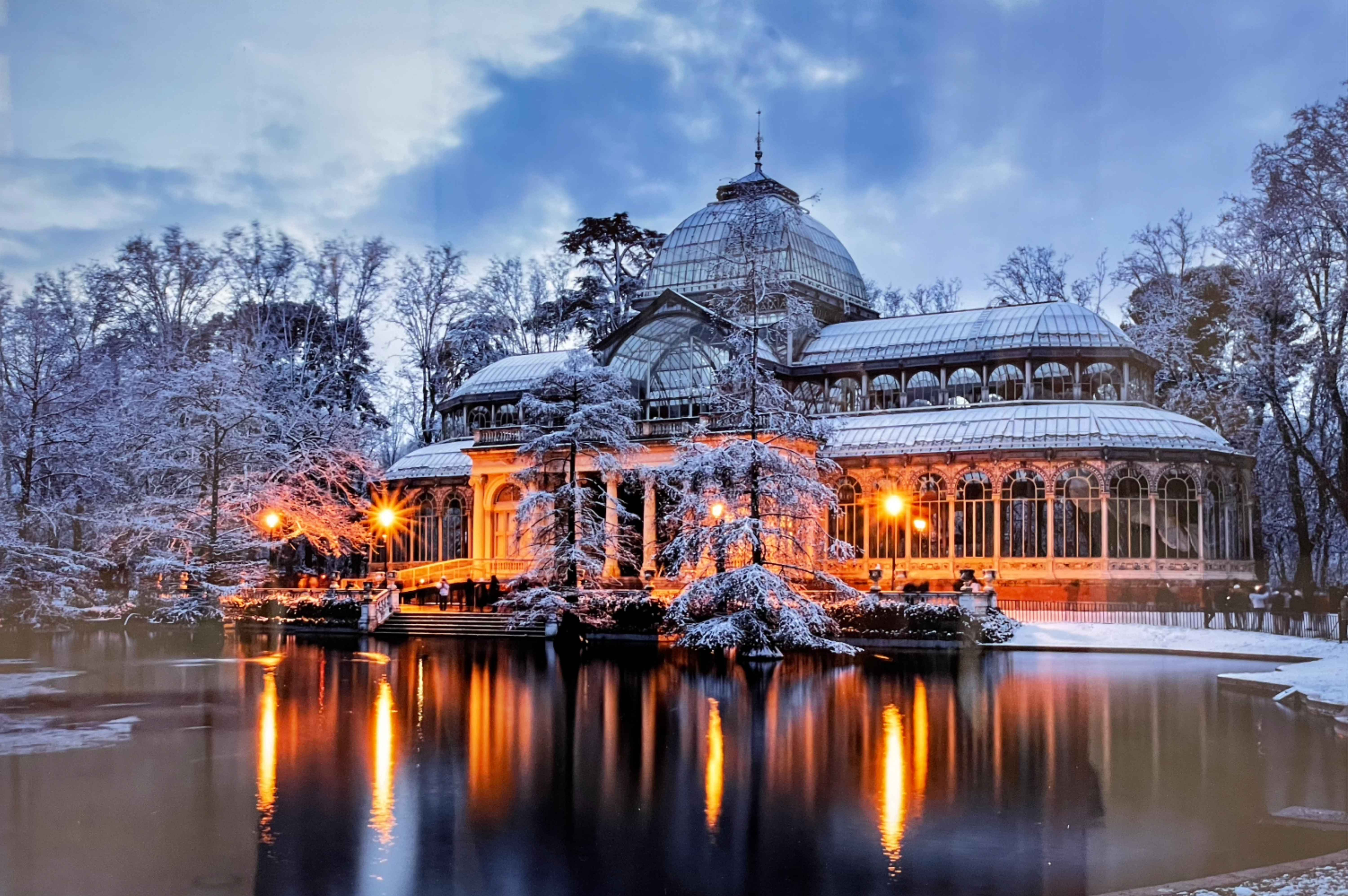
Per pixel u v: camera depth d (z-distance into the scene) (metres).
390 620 61.25
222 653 48.91
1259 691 35.50
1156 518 63.41
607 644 54.38
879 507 67.94
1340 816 21.59
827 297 81.69
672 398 72.25
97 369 45.31
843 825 21.09
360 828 20.77
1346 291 59.53
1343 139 53.38
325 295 78.69
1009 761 26.11
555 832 20.61
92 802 21.81
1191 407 78.19
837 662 46.56
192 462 61.81
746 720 31.62
